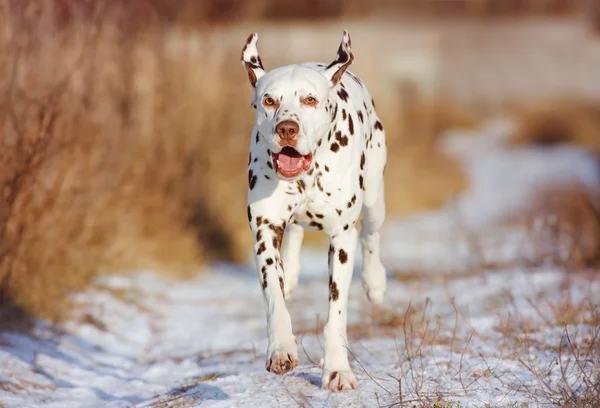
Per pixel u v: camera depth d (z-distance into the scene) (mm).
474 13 57531
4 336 8883
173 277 13234
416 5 47031
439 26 54031
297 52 23188
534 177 26828
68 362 8562
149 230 14266
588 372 7051
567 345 7902
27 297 9898
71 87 12055
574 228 14289
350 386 6805
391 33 39375
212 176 16094
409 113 33938
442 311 9820
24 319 9469
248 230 15797
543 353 7758
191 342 9797
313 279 13047
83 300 10750
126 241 13227
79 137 11758
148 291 12031
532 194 21766
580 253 12312
